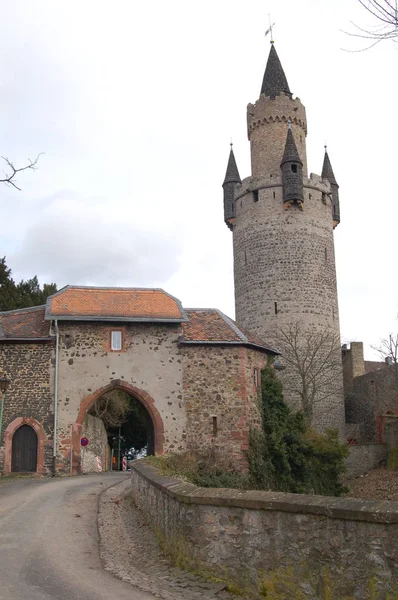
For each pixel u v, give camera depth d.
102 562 9.62
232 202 46.12
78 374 25.27
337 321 43.66
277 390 28.02
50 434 24.67
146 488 12.80
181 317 25.98
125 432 46.53
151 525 11.77
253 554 7.57
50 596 7.48
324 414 40.59
